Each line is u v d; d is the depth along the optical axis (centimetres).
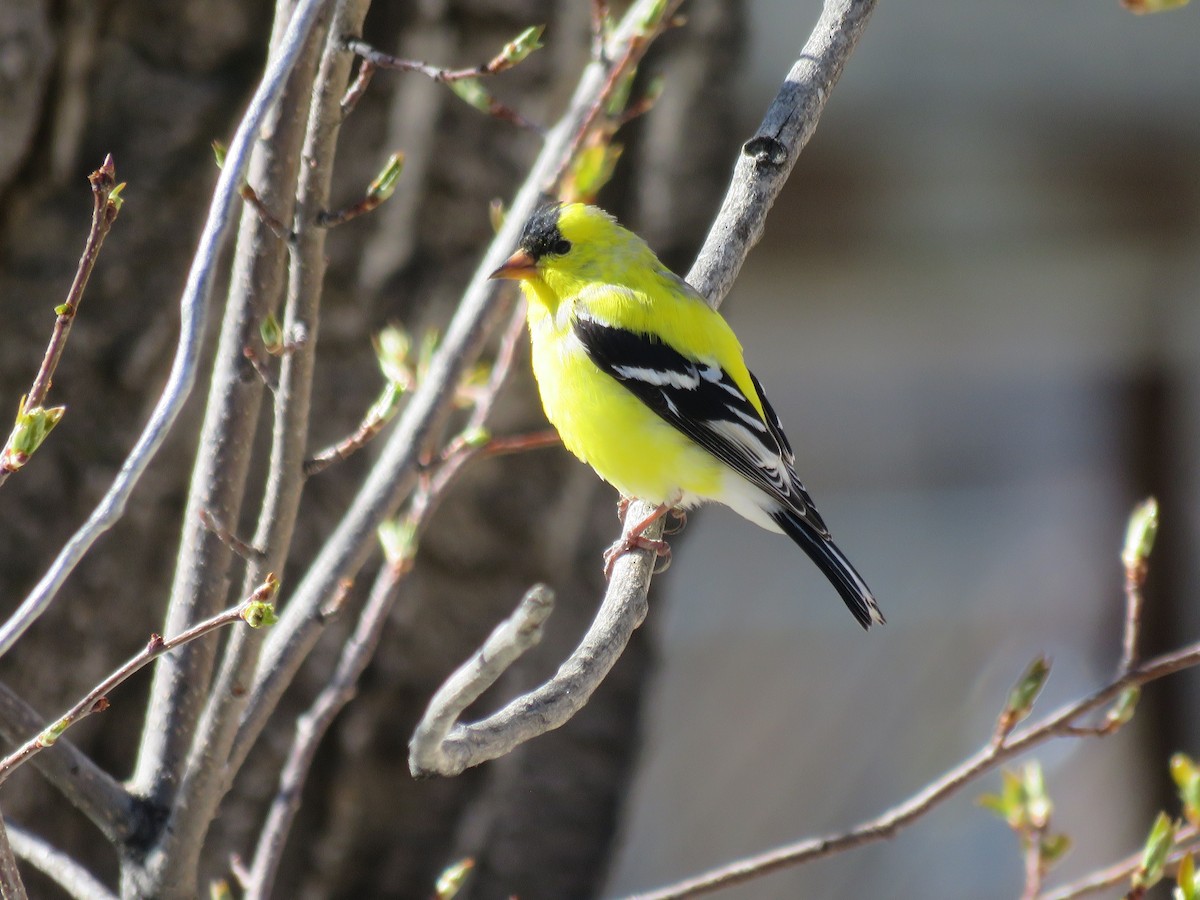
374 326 924
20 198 858
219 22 873
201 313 471
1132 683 639
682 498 851
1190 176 1574
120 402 865
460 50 931
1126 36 1523
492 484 938
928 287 1686
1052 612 1812
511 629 430
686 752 1770
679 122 988
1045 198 1591
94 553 857
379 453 916
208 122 877
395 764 933
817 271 1669
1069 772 1648
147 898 607
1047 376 1811
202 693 626
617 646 589
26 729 601
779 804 1750
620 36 703
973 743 1755
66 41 852
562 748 970
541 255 867
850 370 1880
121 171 864
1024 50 1531
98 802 609
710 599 1872
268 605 462
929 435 1909
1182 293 1662
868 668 1825
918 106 1547
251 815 904
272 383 578
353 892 936
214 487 609
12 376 853
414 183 925
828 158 1567
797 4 1458
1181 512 1689
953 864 1697
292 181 586
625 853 1703
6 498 847
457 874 624
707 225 1002
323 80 567
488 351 930
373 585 920
